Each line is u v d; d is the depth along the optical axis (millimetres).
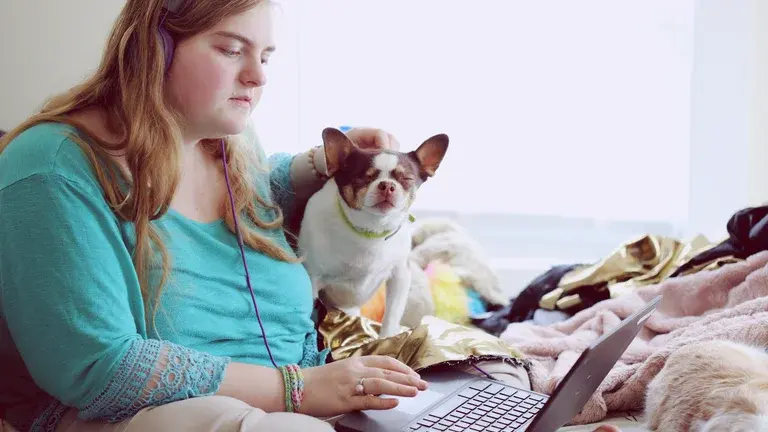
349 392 1147
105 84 1161
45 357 1014
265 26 1167
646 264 2201
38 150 1050
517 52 2707
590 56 2723
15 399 1158
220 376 1080
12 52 2293
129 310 1075
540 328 1990
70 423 1079
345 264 1630
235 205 1334
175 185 1140
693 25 2678
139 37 1109
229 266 1267
